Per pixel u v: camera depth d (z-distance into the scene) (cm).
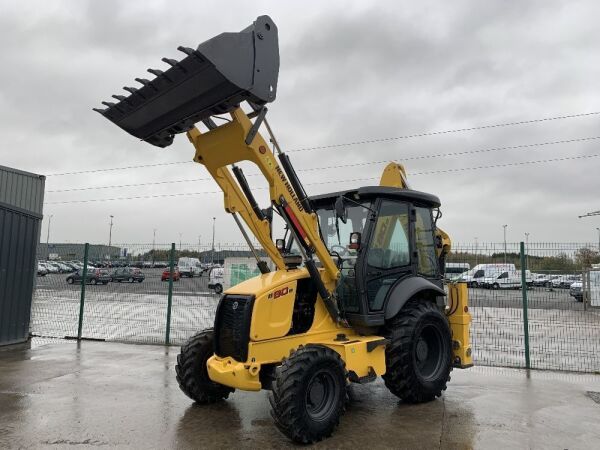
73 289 1084
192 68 401
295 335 503
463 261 877
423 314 565
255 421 494
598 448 425
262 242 527
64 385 628
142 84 435
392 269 575
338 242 587
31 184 1092
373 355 525
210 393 544
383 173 702
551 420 501
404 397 549
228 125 466
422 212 638
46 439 435
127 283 1045
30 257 997
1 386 621
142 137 486
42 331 1069
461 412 528
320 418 446
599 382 674
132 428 468
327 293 514
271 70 431
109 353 851
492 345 968
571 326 856
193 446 426
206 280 1038
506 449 423
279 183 489
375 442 439
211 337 555
